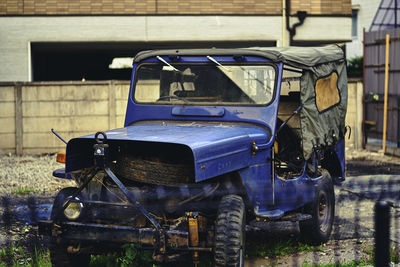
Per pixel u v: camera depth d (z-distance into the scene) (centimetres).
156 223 427
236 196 452
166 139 437
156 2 1473
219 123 538
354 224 684
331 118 636
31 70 1484
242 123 532
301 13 1500
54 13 1459
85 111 1352
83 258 500
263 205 508
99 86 1348
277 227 690
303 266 513
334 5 1530
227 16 1491
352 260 545
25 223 652
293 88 678
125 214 455
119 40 1475
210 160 432
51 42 1469
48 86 1345
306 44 1633
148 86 578
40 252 557
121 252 479
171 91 568
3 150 1348
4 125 1345
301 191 575
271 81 534
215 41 1502
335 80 656
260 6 1498
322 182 620
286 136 643
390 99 1328
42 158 1266
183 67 567
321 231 608
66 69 1784
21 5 1454
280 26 1509
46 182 959
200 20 1487
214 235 439
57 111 1351
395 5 2441
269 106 527
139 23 1476
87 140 462
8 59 1462
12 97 1343
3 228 627
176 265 505
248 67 544
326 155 699
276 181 527
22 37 1461
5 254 545
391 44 1332
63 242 467
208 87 555
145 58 584
